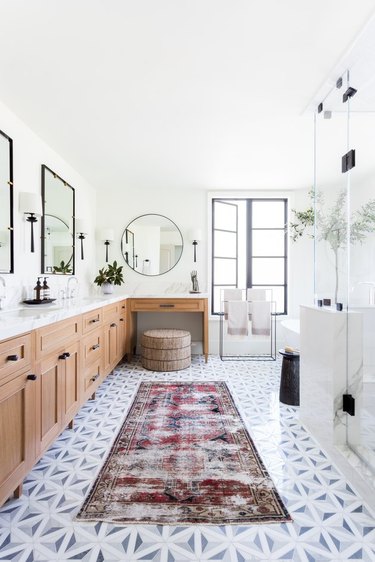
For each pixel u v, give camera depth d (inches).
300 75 75.5
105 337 116.3
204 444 80.0
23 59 69.6
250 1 55.0
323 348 80.0
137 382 127.4
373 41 63.7
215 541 50.6
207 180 158.1
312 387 85.9
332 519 55.5
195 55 68.6
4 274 87.7
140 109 91.3
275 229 180.2
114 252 174.4
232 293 171.0
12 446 55.0
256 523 54.3
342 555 48.3
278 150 120.6
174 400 108.5
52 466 70.2
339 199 85.0
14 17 58.3
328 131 103.6
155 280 174.6
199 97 85.2
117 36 63.1
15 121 94.0
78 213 147.0
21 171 97.3
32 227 96.1
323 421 79.4
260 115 94.7
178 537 51.3
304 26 60.4
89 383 97.8
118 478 66.2
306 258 174.4
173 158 128.9
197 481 65.4
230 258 181.3
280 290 180.2
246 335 158.4
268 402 107.5
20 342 57.6
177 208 174.2
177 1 55.1
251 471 69.1
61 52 67.5
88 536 51.4
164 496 60.7
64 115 94.3
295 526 53.8
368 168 80.3
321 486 64.4
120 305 142.3
